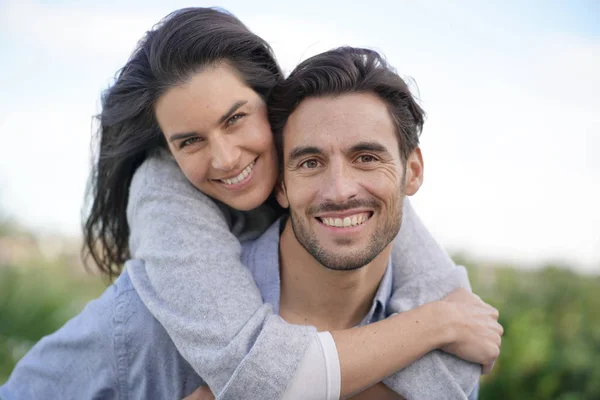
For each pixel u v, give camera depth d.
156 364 2.38
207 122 2.41
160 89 2.45
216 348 2.12
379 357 2.15
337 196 2.15
